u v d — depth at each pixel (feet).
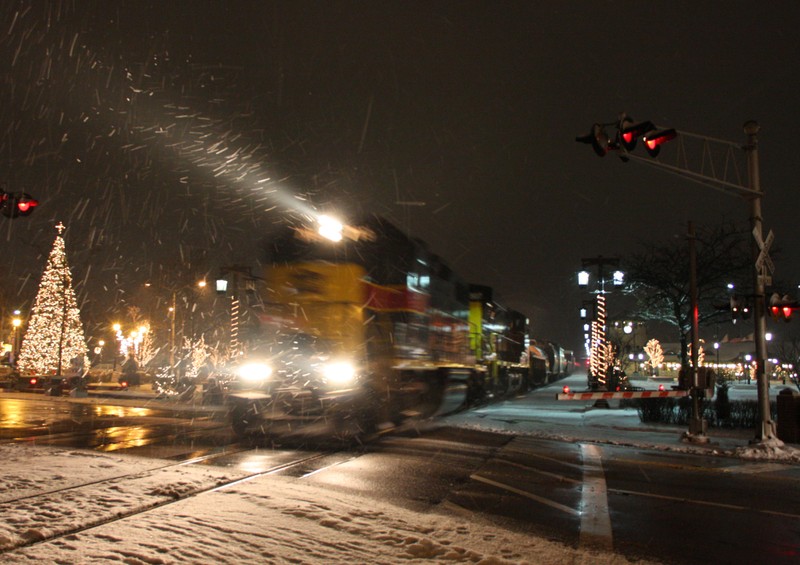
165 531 20.65
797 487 37.22
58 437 47.37
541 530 25.71
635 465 43.24
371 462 39.29
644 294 104.12
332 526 22.67
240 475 32.40
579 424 67.41
